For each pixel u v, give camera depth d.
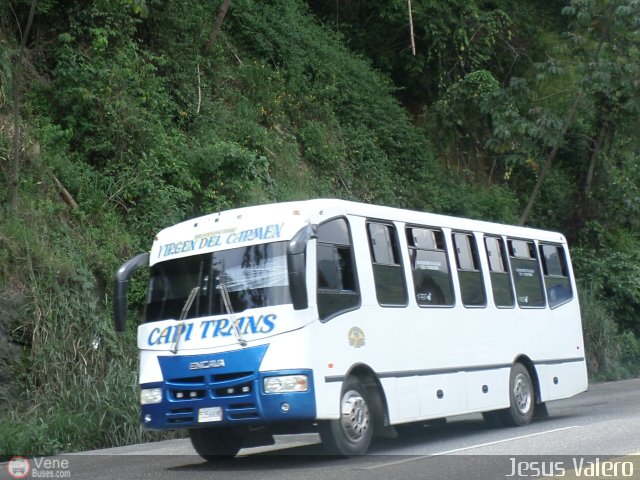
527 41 32.75
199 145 21.48
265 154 23.19
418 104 31.89
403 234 12.87
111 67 20.25
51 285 15.85
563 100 28.53
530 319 15.66
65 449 13.61
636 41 25.41
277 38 27.00
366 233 12.09
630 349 27.61
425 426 15.75
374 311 11.83
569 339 16.83
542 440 12.26
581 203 31.12
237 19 26.75
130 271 11.88
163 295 11.43
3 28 19.98
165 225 19.08
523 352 15.23
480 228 14.84
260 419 10.42
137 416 14.62
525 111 27.98
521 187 31.86
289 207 11.23
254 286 10.88
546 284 16.52
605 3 25.33
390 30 31.00
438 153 30.28
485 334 14.27
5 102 18.25
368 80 29.09
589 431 13.02
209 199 20.47
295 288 10.38
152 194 19.23
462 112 29.97
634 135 28.61
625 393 20.83
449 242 13.91
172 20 23.50
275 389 10.41
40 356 15.09
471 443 12.47
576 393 16.75
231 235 11.29
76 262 16.66
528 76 32.03
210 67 24.34
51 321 15.47
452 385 13.19
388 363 11.90
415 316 12.65
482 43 31.42
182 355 10.91
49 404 14.63
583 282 28.77
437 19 30.25
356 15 31.56
